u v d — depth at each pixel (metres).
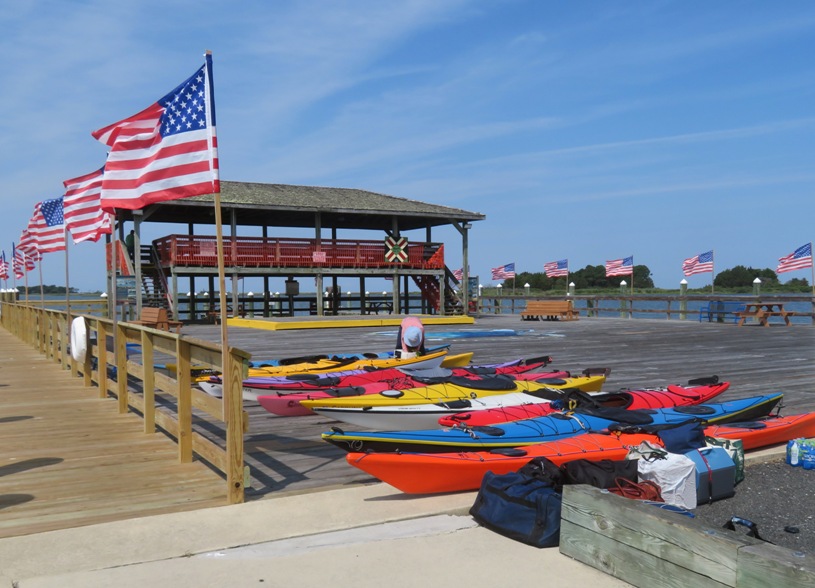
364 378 8.88
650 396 7.97
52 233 16.38
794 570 3.13
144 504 5.41
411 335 10.76
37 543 4.56
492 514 4.79
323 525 4.88
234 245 27.36
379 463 5.22
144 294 28.20
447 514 5.16
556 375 9.33
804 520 5.42
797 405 9.68
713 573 3.49
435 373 8.50
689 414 7.25
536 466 5.16
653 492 5.00
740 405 7.68
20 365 15.47
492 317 33.84
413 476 5.37
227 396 5.38
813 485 6.27
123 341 9.42
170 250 26.25
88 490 5.80
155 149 6.02
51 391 11.48
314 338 20.55
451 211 32.25
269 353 16.38
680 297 29.77
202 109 5.69
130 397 9.23
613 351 16.97
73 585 3.93
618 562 4.00
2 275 35.19
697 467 5.76
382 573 4.11
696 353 16.47
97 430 8.25
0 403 10.24
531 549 4.48
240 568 4.18
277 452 7.22
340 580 4.02
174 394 7.01
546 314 30.12
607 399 7.68
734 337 20.89
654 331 23.34
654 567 3.79
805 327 25.11
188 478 6.15
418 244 31.44
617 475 5.25
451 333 22.25
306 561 4.29
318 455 7.09
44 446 7.40
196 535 4.70
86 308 30.45
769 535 5.12
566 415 6.79
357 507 5.27
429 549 4.47
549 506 4.52
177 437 7.09
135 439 7.75
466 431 6.12
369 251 30.33
